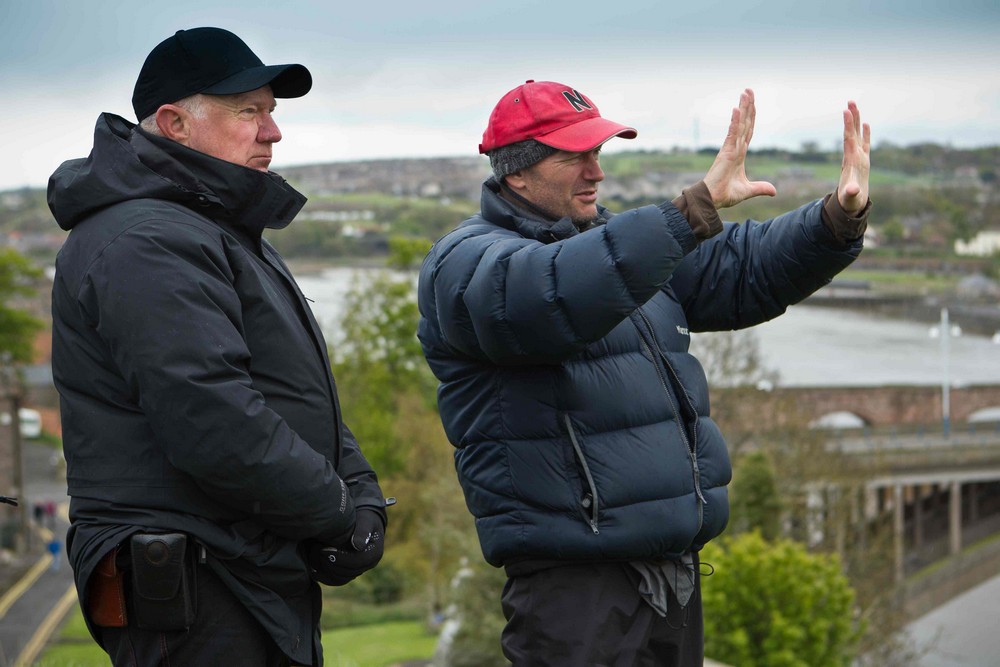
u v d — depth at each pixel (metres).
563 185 3.40
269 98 3.21
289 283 3.25
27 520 58.41
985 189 174.00
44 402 89.81
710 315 3.83
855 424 74.75
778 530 28.16
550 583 3.30
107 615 2.89
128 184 2.96
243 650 2.95
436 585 40.03
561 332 2.98
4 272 65.88
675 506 3.27
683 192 3.03
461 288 3.12
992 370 99.94
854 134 3.54
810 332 111.38
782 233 3.69
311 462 2.89
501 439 3.31
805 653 18.12
